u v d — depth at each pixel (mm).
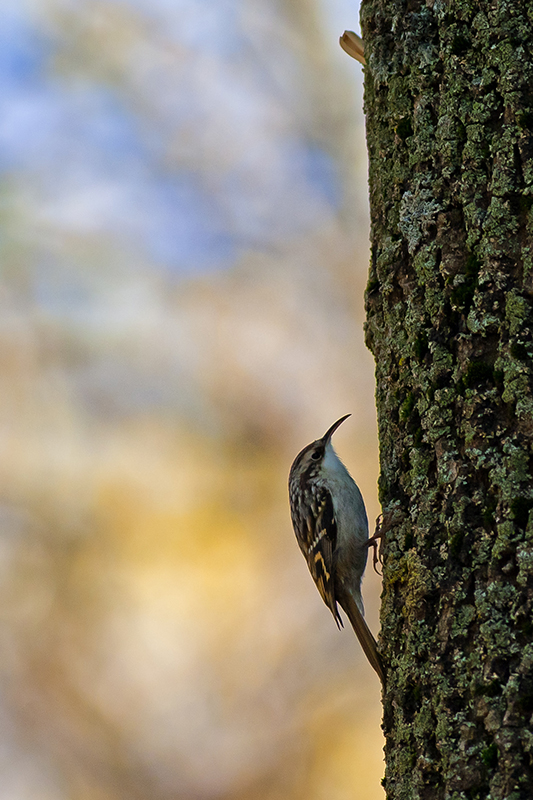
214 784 13523
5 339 15977
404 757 5430
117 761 13742
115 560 14867
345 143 18234
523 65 5543
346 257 17406
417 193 5977
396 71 6238
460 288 5629
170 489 15266
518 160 5473
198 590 14672
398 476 5961
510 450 5188
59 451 15484
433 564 5469
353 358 16641
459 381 5566
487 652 5016
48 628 14469
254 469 15617
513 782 4707
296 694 13977
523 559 5012
